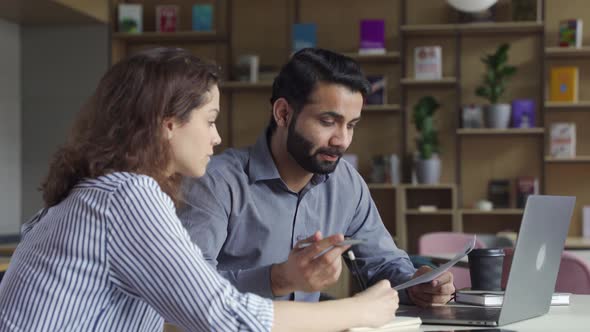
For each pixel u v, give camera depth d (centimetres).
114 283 128
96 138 135
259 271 166
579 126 630
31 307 126
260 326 131
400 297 202
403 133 647
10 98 641
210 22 648
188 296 126
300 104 193
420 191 649
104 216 127
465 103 646
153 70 136
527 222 159
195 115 139
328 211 219
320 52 194
